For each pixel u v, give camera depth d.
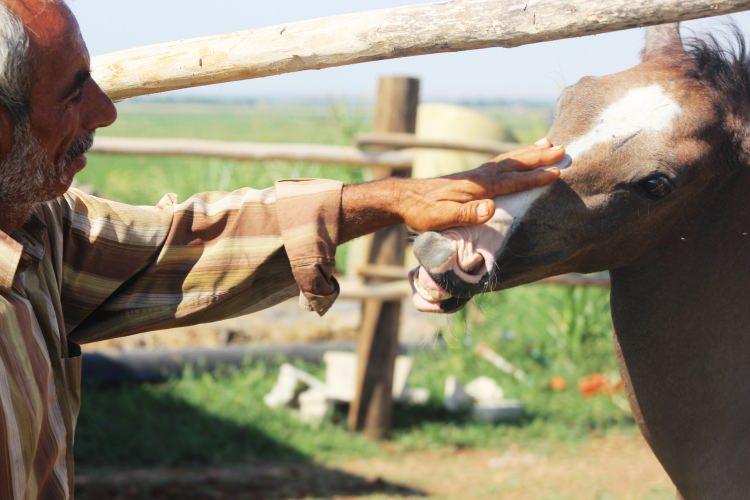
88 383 6.76
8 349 1.68
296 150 5.95
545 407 6.94
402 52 1.93
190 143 5.96
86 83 1.86
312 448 5.99
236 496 5.15
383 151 6.12
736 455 2.40
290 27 2.01
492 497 5.18
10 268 1.72
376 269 6.14
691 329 2.44
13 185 1.77
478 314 8.38
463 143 6.26
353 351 7.51
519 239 2.23
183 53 2.08
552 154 2.19
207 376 6.90
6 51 1.67
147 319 2.13
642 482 5.39
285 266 2.15
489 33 1.86
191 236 2.14
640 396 2.54
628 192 2.29
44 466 1.75
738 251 2.40
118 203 2.15
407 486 5.39
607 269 2.47
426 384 7.18
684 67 2.37
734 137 2.33
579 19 1.81
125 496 5.10
